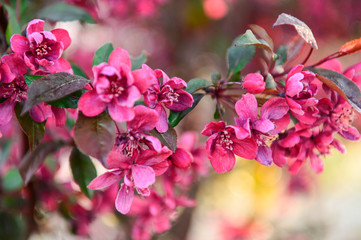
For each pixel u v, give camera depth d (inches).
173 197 30.0
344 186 86.4
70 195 32.7
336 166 80.9
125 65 23.6
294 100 24.9
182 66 55.4
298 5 57.4
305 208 69.2
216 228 60.6
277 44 54.9
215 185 56.9
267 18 57.1
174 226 50.2
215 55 56.0
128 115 23.5
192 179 30.9
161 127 24.5
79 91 24.7
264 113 25.1
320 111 25.8
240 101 24.9
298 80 24.6
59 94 23.4
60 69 25.2
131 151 24.3
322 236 64.6
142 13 41.6
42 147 28.7
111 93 23.6
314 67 26.4
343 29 56.0
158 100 24.5
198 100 25.9
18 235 31.9
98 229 42.8
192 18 53.1
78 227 33.6
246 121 25.0
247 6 56.7
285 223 63.5
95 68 23.5
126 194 24.8
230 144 25.0
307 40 24.9
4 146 32.3
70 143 29.4
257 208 65.8
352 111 25.9
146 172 24.3
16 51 24.8
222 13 52.9
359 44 25.7
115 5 39.6
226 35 55.5
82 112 23.5
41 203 32.6
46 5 29.5
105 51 26.4
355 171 85.2
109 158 24.1
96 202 33.5
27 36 24.9
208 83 25.5
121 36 53.6
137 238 32.2
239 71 27.4
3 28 27.5
